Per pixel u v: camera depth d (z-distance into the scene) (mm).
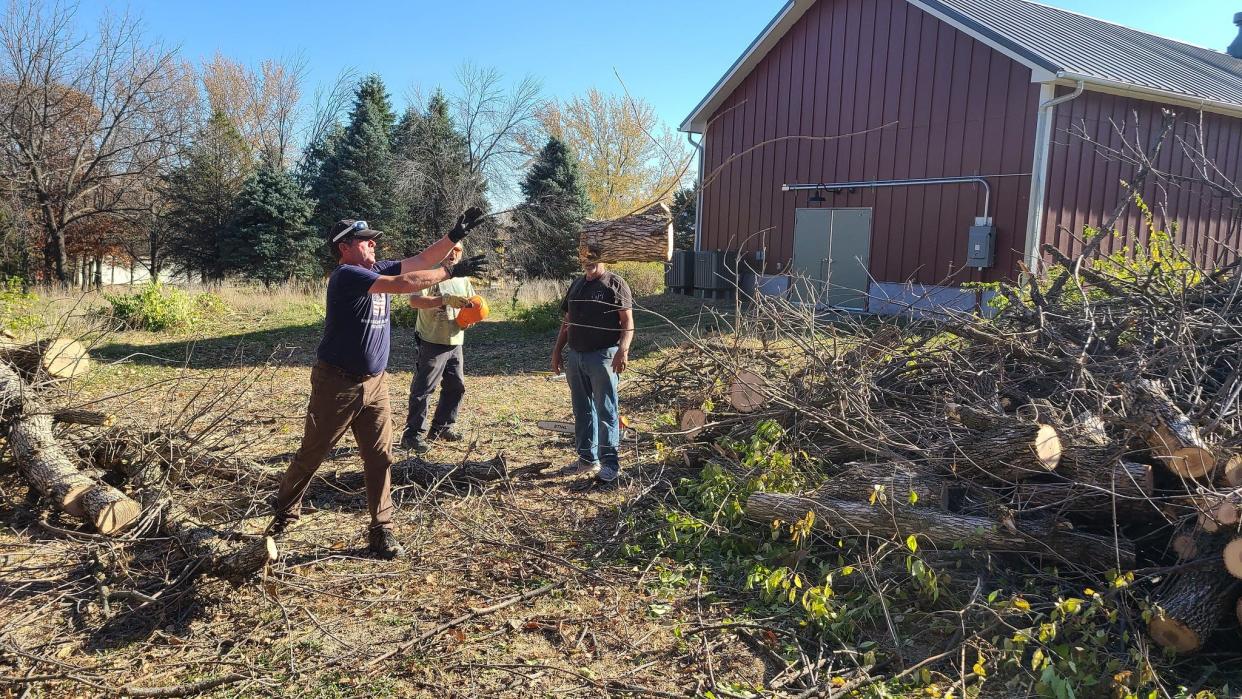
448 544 4715
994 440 4180
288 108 39656
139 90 28859
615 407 5750
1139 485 3734
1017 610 3422
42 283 26781
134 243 31891
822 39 15297
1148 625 3322
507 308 17969
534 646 3605
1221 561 3312
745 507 4730
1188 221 13844
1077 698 3102
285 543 4680
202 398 8438
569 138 37844
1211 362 4961
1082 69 11516
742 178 17078
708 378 7020
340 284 4074
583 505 5344
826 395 5359
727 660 3486
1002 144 12469
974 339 5383
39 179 26359
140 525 4297
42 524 4320
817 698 3162
